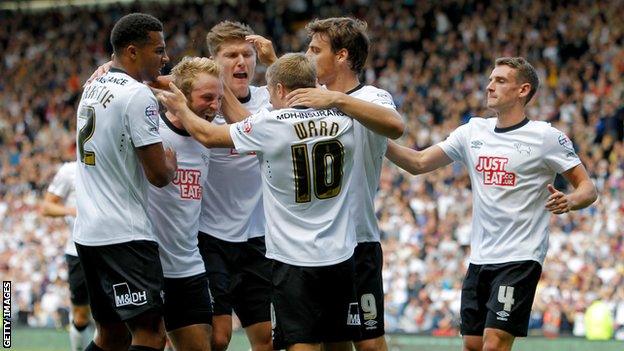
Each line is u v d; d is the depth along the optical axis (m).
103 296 7.59
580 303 18.05
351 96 7.16
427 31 31.44
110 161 7.32
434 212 21.84
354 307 7.35
